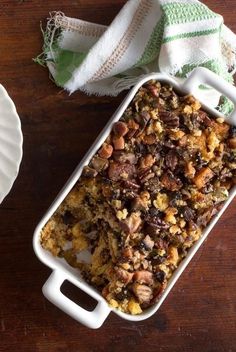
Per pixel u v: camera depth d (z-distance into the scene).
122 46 0.80
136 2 0.79
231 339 0.89
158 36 0.80
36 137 0.84
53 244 0.81
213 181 0.79
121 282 0.77
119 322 0.88
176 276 0.79
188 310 0.88
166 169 0.77
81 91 0.84
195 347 0.89
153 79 0.75
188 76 0.77
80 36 0.83
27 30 0.83
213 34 0.80
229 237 0.88
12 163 0.78
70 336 0.87
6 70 0.83
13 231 0.85
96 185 0.77
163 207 0.77
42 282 0.86
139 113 0.75
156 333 0.88
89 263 0.82
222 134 0.78
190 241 0.79
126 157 0.75
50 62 0.83
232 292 0.89
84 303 0.87
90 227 0.82
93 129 0.85
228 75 0.84
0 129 0.77
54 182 0.85
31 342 0.86
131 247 0.77
